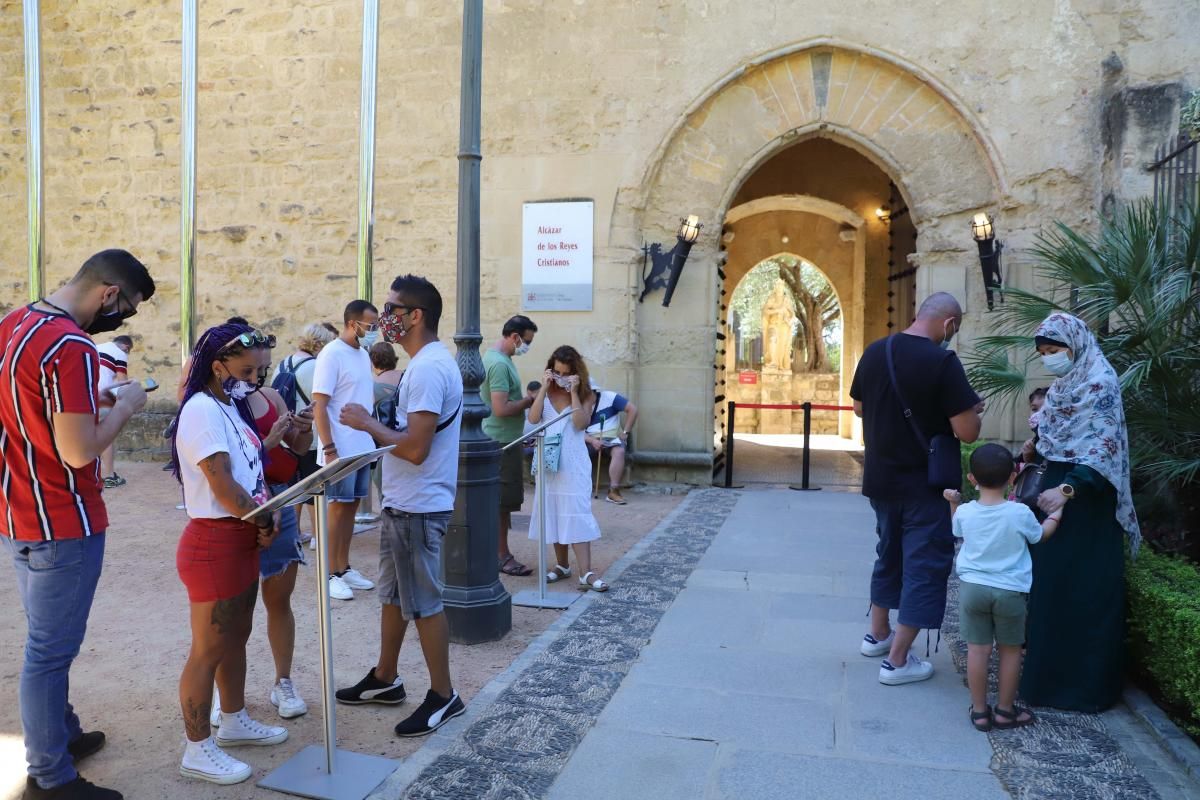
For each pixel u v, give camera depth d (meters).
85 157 11.71
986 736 3.51
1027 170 9.12
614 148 10.02
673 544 7.06
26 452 2.66
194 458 2.86
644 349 10.16
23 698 2.74
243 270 11.16
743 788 3.06
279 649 3.60
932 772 3.20
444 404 3.50
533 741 3.40
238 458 2.98
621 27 9.95
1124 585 3.78
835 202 15.07
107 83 11.59
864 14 9.41
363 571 6.14
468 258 4.81
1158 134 8.49
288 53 10.90
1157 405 4.82
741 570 6.21
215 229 11.23
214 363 2.94
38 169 9.19
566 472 5.64
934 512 4.05
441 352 3.55
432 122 10.46
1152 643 3.69
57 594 2.74
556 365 5.62
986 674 3.58
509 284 10.30
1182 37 8.66
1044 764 3.26
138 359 11.66
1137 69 8.78
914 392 4.02
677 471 10.15
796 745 3.41
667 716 3.67
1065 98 9.03
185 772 3.07
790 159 15.07
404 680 4.07
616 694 3.91
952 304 4.19
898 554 4.32
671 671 4.21
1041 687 3.80
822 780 3.13
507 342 6.39
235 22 11.05
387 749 3.32
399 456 3.40
